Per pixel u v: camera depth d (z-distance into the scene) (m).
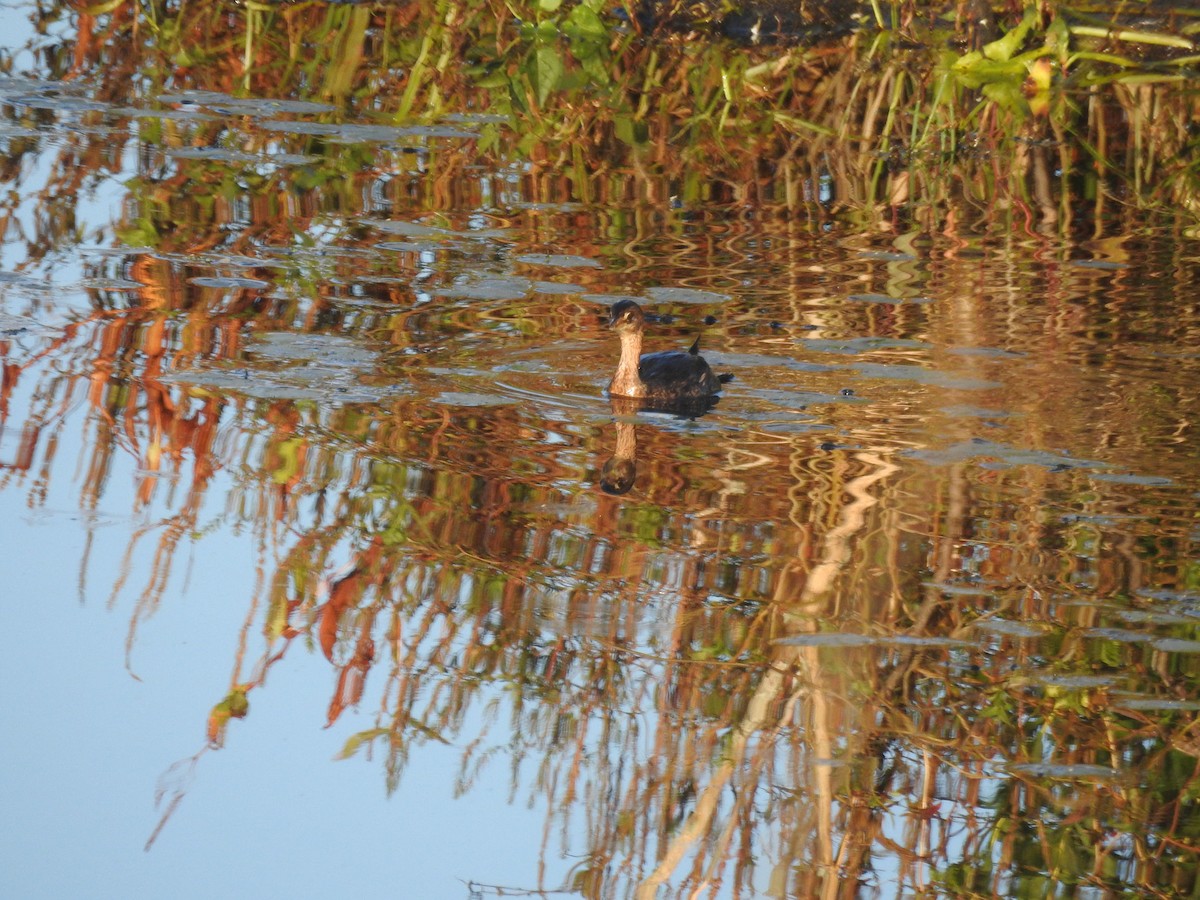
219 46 27.16
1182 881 9.52
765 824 10.07
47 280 17.59
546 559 12.37
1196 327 17.03
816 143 23.95
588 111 24.72
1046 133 24.25
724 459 13.86
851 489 13.26
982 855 9.77
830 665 11.09
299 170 22.19
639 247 19.80
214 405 14.60
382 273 18.48
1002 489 13.19
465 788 10.50
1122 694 10.71
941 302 17.88
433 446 13.99
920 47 26.83
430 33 26.52
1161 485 13.28
